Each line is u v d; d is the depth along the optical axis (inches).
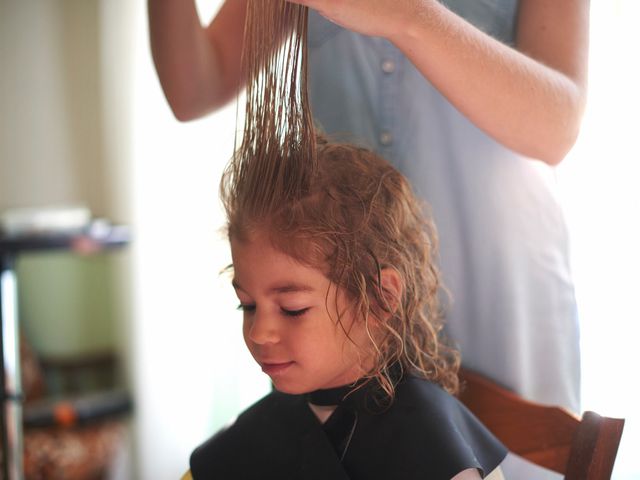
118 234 80.8
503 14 37.0
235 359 83.0
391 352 32.1
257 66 30.9
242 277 30.9
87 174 108.0
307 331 30.3
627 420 52.7
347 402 32.3
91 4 104.9
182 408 88.8
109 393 99.0
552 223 38.7
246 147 31.4
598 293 53.4
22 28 105.7
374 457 30.9
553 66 34.3
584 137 53.0
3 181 106.6
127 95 92.7
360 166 32.3
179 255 87.5
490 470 31.7
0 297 64.0
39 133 107.1
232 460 34.3
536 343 39.4
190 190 85.7
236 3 42.1
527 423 36.8
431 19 29.4
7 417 62.2
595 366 53.9
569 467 32.3
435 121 38.7
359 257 30.6
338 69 39.6
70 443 91.1
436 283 35.4
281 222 29.9
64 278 101.0
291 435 33.2
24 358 96.5
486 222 38.5
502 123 31.8
